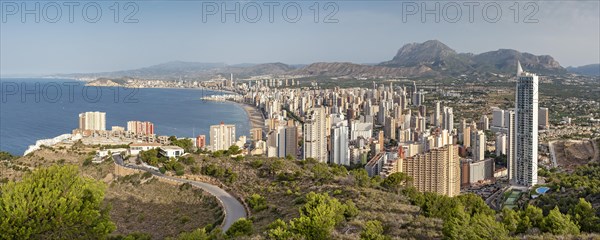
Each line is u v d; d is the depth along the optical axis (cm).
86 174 8462
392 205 4675
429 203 4131
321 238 3153
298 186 6344
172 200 6475
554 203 7200
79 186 2903
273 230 3294
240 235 3866
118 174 8188
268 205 5406
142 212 6212
